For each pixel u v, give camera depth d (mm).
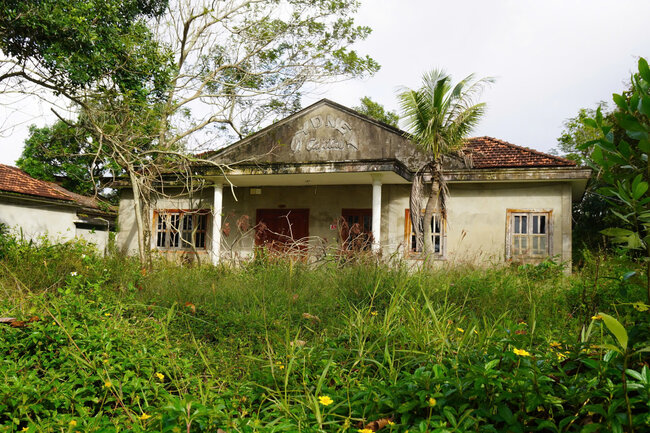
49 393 2531
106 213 19578
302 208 15422
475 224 13469
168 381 3258
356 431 2111
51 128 22641
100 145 11109
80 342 3270
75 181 23984
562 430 1946
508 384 2051
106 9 10680
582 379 2029
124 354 3219
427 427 1856
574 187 14000
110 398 2600
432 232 13844
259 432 1980
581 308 3941
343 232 14680
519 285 7066
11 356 3154
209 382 2701
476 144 15469
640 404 1814
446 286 6156
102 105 11656
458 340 3084
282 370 3012
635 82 1804
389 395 2211
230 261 10211
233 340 4500
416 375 2283
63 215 18172
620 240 1921
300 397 2502
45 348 3277
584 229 18500
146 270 8906
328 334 4512
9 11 9305
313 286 6828
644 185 1797
